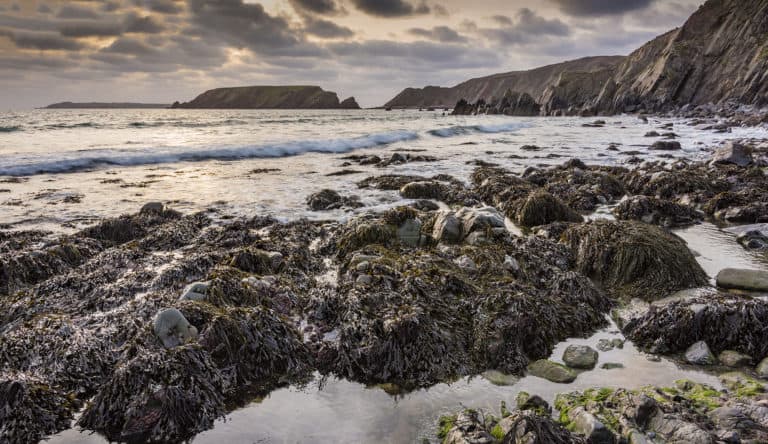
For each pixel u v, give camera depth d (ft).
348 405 15.65
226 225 35.42
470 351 18.20
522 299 20.01
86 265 27.27
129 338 18.31
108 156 68.85
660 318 19.53
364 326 18.29
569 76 406.00
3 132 110.11
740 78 229.25
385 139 106.22
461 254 27.66
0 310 21.54
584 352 18.25
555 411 14.87
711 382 16.47
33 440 14.01
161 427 14.19
